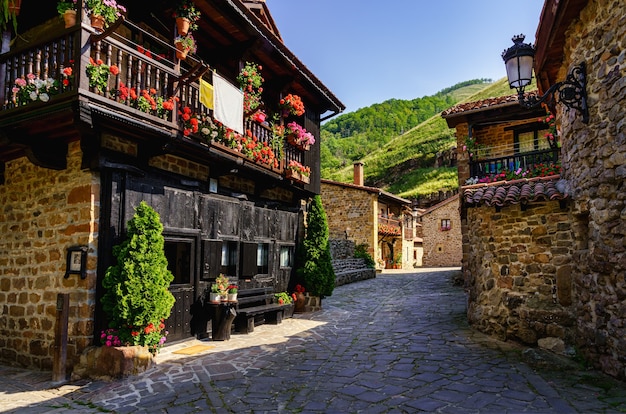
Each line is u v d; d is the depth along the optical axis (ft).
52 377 17.48
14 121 17.63
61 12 17.33
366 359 19.49
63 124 17.76
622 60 14.69
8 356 20.53
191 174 24.80
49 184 20.39
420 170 171.53
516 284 21.66
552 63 21.02
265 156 28.02
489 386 15.19
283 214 33.88
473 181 28.35
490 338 22.45
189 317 23.90
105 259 18.85
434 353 19.97
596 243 16.37
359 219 75.10
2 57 18.88
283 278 33.42
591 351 16.97
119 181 19.79
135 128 18.70
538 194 19.84
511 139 40.24
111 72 17.11
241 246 28.35
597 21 16.12
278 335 25.39
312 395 14.97
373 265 69.82
